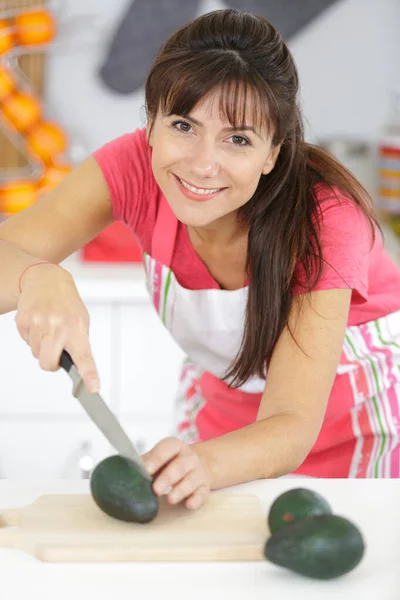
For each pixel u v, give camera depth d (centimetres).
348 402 156
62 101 291
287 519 98
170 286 148
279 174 130
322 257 127
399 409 158
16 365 258
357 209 133
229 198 123
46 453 263
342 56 294
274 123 120
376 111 297
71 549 97
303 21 291
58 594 90
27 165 286
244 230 136
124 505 101
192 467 108
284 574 95
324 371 126
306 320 128
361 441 158
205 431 169
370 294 155
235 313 146
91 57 289
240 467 116
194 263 146
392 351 157
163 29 289
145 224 147
